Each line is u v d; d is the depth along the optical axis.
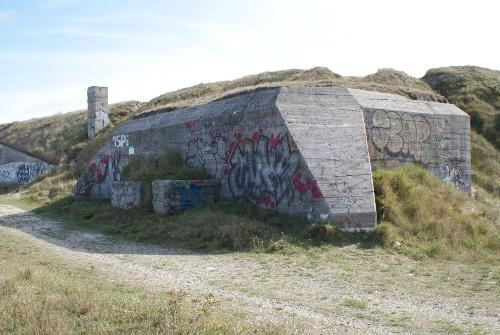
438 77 27.06
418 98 20.03
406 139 15.66
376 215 11.62
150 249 11.43
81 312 5.87
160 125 18.56
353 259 9.80
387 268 9.16
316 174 11.85
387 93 18.09
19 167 35.69
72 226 15.55
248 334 5.13
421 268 9.20
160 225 13.30
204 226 12.27
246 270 9.10
